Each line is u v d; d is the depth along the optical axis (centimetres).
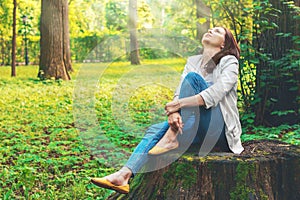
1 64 3064
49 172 598
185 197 407
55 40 1812
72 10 3600
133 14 1764
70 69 2186
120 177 393
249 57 806
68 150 706
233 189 405
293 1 827
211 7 892
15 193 523
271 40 828
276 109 825
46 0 1806
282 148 453
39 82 1720
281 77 824
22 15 3084
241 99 844
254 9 796
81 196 507
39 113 1044
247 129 809
